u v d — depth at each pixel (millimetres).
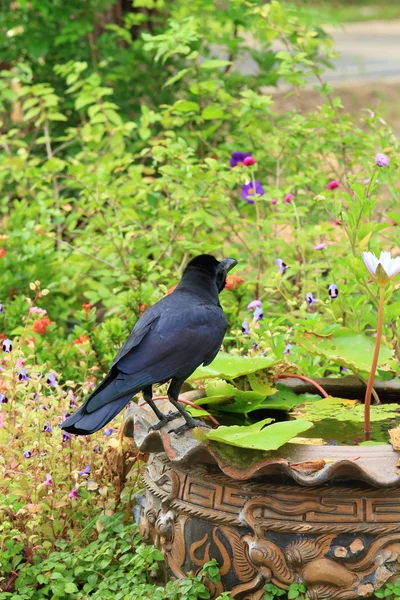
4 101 16891
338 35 56875
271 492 6582
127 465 8367
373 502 6453
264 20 13438
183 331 6809
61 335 12156
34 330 9734
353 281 10141
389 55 46688
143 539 7621
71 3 15719
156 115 13070
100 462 8477
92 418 6453
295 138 12773
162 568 7477
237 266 11336
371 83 37656
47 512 8328
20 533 7703
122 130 13500
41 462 8211
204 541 6898
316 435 7391
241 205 12977
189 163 11969
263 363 7719
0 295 12297
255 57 15703
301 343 8055
